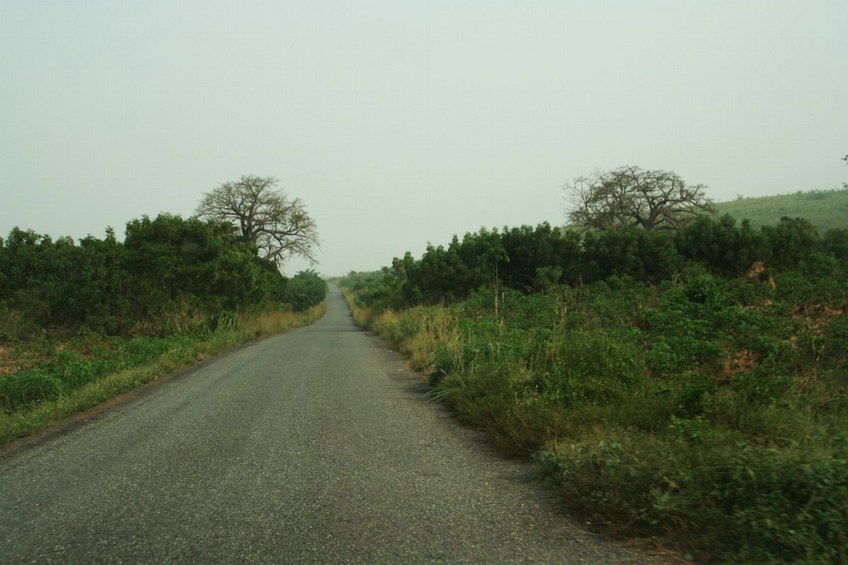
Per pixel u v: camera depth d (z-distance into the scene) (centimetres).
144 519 468
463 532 432
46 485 569
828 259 2364
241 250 3238
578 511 468
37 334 1859
